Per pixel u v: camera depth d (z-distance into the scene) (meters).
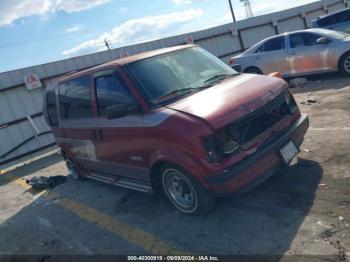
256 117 3.90
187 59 4.92
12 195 7.16
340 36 10.14
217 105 3.79
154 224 4.34
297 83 10.70
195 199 4.01
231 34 18.97
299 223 3.59
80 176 6.73
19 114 11.26
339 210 3.64
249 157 3.74
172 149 3.87
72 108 5.60
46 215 5.59
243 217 3.96
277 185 4.46
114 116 4.14
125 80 4.42
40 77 11.65
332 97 8.12
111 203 5.34
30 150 11.42
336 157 4.85
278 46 11.18
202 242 3.71
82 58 12.67
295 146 4.18
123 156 4.73
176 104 4.04
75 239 4.52
